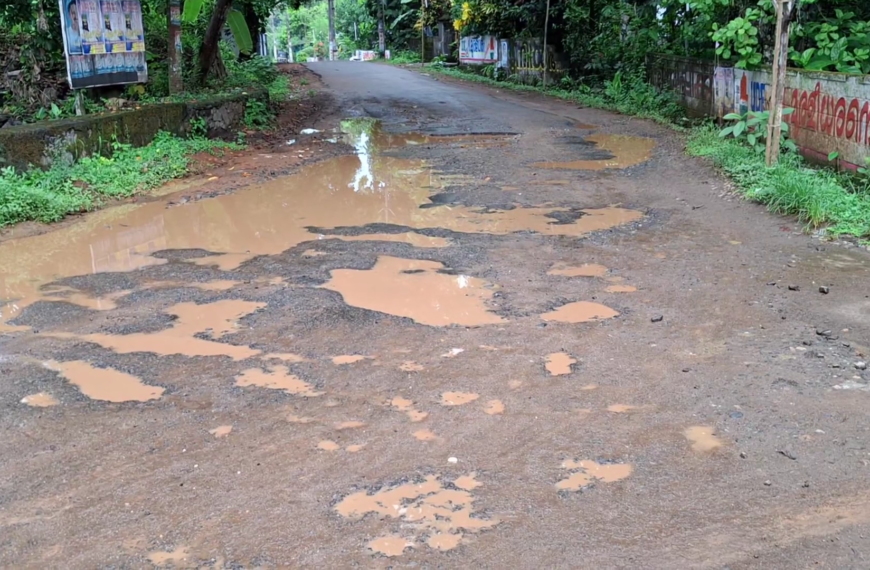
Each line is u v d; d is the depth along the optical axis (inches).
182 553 112.4
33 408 156.8
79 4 395.5
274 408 155.6
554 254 256.1
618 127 551.8
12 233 289.6
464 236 278.4
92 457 138.4
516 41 994.7
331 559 110.7
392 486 128.5
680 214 305.6
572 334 190.5
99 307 213.3
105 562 110.7
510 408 154.5
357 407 155.7
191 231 292.4
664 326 194.2
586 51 835.4
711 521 118.0
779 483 127.3
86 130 371.2
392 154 456.8
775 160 349.1
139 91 494.3
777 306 205.0
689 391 159.5
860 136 322.3
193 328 197.3
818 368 167.6
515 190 352.5
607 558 109.9
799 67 418.9
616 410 152.7
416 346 184.7
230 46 906.7
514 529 116.8
